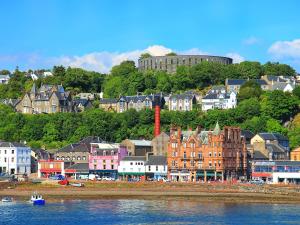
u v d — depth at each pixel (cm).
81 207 19575
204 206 19762
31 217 17375
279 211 18538
